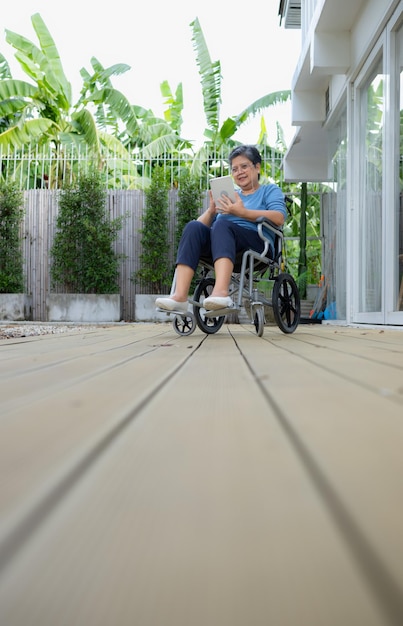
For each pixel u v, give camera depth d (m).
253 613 0.21
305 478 0.41
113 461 0.46
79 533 0.30
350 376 1.08
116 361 1.42
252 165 2.97
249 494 0.37
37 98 9.29
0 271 7.46
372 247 4.31
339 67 4.88
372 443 0.53
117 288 7.36
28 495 0.36
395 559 0.26
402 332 3.09
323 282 6.57
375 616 0.21
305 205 7.66
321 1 4.50
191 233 2.67
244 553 0.27
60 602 0.23
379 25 3.92
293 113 6.23
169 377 1.07
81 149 8.73
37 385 0.98
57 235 7.33
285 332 2.88
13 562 0.26
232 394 0.85
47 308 7.18
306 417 0.66
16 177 8.41
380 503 0.35
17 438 0.56
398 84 3.70
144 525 0.31
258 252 2.73
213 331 2.99
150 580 0.24
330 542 0.28
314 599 0.22
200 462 0.46
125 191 7.73
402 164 3.62
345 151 5.35
